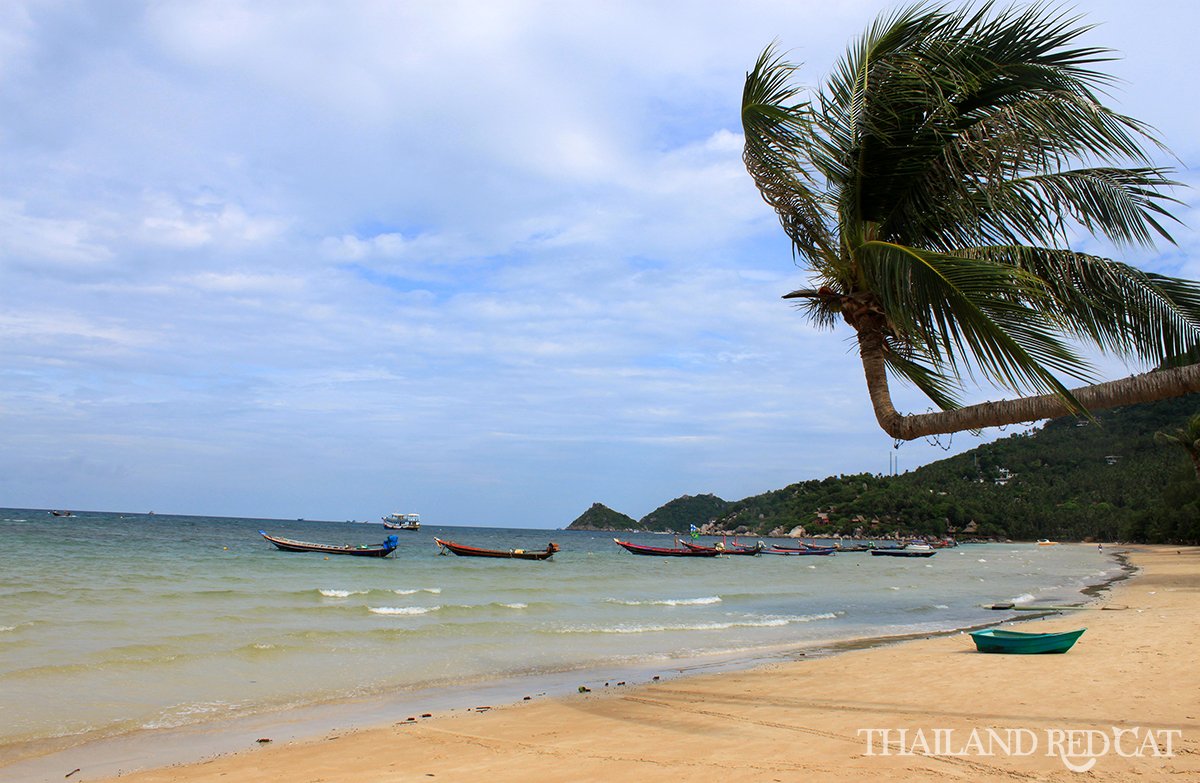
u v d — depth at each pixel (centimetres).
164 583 2914
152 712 1029
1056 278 620
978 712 900
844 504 17962
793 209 726
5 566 3353
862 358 691
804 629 2083
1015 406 590
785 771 655
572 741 821
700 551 7612
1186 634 1603
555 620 2161
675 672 1361
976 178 643
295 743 864
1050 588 3772
